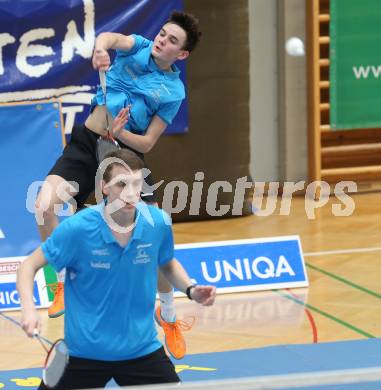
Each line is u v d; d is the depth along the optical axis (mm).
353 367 10430
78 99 17156
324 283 14383
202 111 18766
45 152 15289
